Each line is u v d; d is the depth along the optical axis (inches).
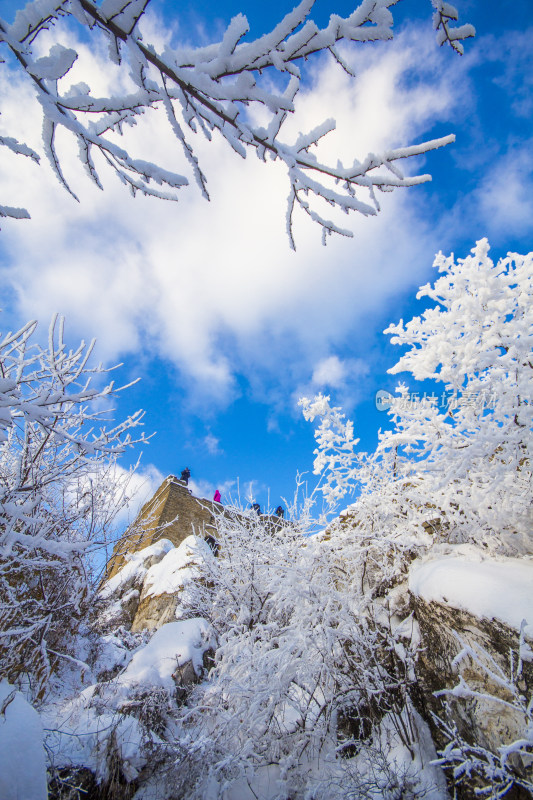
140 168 64.9
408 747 136.4
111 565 233.0
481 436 141.5
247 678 167.8
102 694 183.9
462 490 169.0
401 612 181.2
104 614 275.0
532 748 97.7
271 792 142.8
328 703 157.5
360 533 199.3
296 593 178.5
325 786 131.3
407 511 197.5
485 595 125.6
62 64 51.9
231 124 60.7
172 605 344.2
